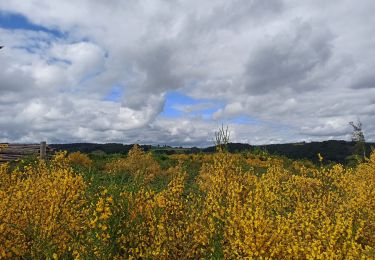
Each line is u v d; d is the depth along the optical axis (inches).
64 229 285.7
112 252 274.1
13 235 288.0
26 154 762.2
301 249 257.0
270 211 336.2
